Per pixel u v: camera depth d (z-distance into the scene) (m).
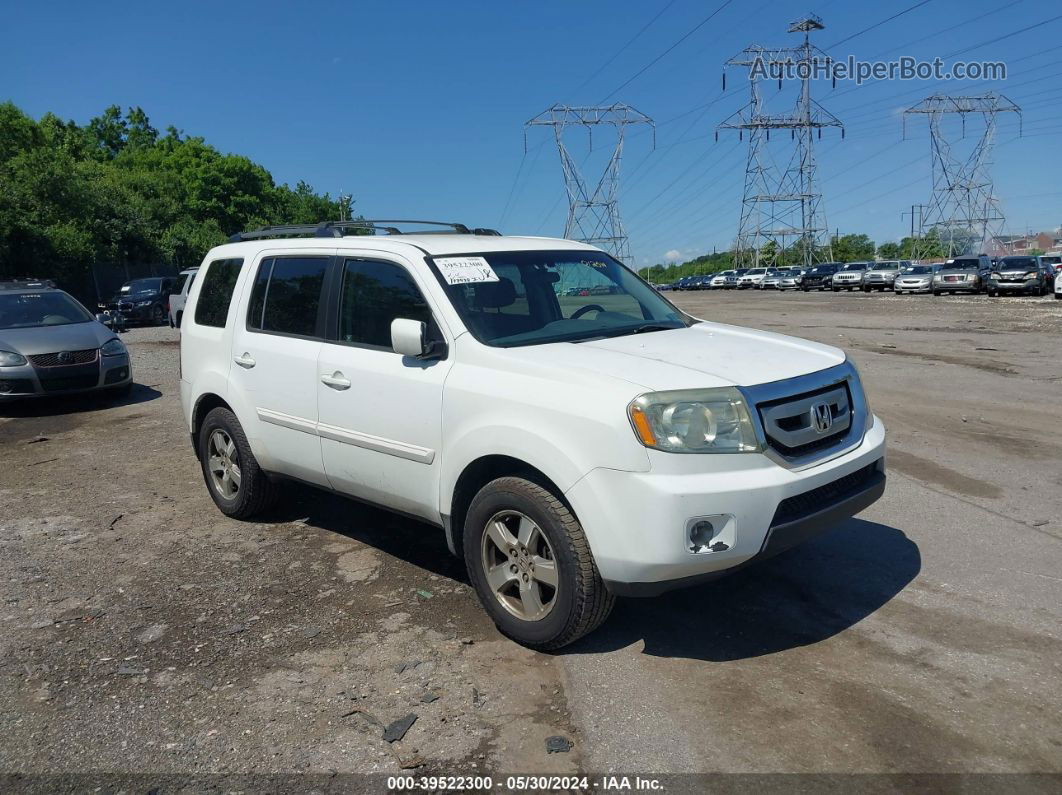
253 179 63.00
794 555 4.91
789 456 3.59
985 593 4.32
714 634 3.96
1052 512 5.59
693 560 3.36
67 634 4.12
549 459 3.55
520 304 4.49
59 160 35.47
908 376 11.53
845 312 26.30
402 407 4.27
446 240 4.78
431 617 4.23
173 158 60.28
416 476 4.27
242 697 3.50
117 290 37.91
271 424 5.20
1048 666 3.57
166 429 9.16
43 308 11.39
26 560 5.16
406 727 3.24
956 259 38.53
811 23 58.50
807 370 3.87
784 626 4.02
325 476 4.90
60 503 6.42
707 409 3.43
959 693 3.38
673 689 3.48
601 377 3.57
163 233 45.25
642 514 3.34
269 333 5.25
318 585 4.68
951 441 7.66
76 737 3.24
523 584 3.82
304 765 3.03
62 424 9.70
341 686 3.57
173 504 6.31
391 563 4.99
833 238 97.56
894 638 3.87
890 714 3.25
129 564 5.06
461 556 4.23
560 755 3.05
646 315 4.89
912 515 5.58
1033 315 22.77
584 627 3.65
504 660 3.76
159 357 16.38
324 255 4.98
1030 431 8.00
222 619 4.26
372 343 4.57
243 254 5.65
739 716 3.26
